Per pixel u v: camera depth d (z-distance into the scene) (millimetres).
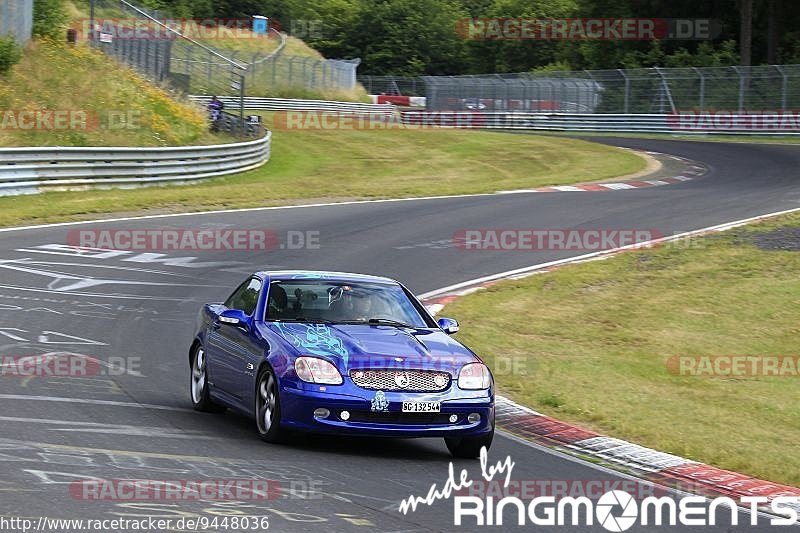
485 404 19688
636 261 48844
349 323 21234
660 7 169875
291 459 18406
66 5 114000
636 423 24219
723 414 26828
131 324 32719
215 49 148125
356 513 15070
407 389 19219
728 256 49438
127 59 99562
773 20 160750
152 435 19469
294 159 94438
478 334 35375
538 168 93188
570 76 139500
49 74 81500
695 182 78750
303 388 18953
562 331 37219
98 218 54719
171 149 70125
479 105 148125
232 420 22031
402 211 62062
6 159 59438
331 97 154500
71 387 23641
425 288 42656
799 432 25531
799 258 48688
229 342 21719
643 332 37594
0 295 35375
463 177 86500
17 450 17234
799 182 77250
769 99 121938
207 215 57781
